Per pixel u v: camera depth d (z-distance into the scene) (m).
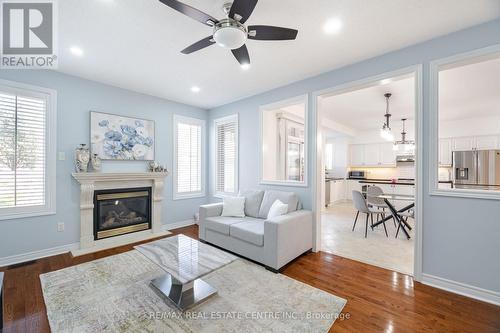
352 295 2.14
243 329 1.69
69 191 3.21
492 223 2.02
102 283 2.32
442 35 2.26
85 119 3.36
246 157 4.28
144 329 1.68
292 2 1.80
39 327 1.70
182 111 4.61
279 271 2.62
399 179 7.23
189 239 2.67
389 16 1.98
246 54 2.10
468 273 2.13
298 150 5.41
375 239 3.80
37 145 2.96
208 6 1.87
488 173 5.20
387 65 2.60
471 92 3.91
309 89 3.32
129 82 3.51
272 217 2.96
